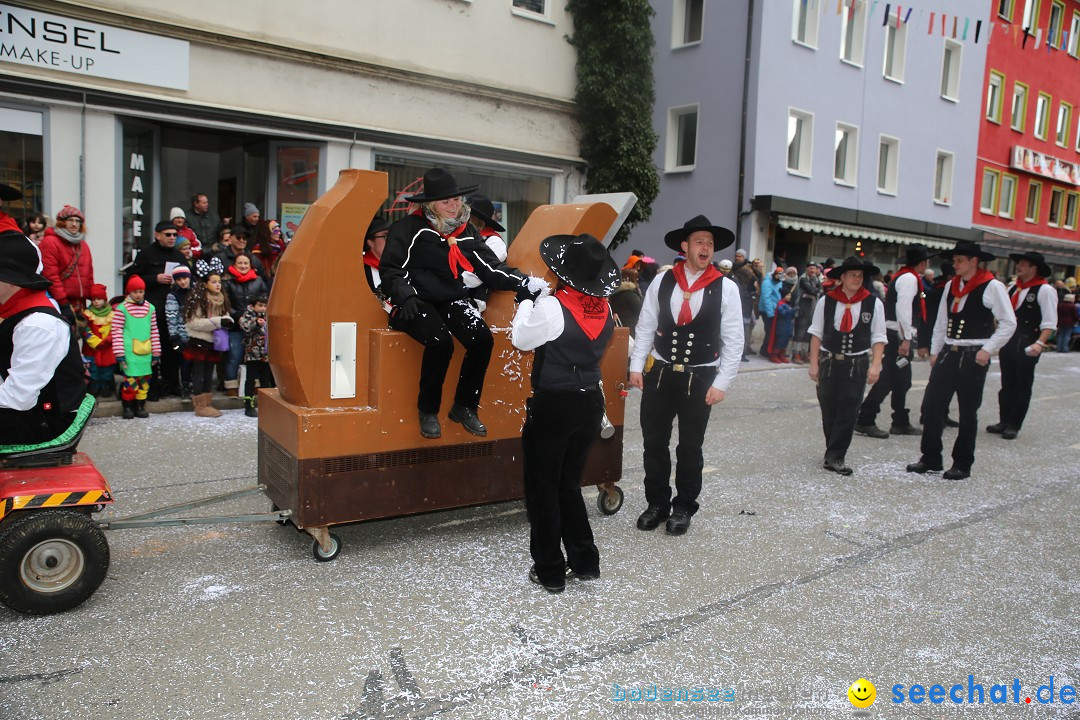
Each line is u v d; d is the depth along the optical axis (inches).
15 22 305.3
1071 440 319.3
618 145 487.8
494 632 135.5
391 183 424.2
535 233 188.1
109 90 327.3
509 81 458.6
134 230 354.3
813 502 217.8
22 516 134.0
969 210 854.5
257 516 157.4
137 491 203.3
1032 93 927.7
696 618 143.5
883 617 146.9
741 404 366.3
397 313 156.6
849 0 577.6
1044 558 180.5
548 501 150.3
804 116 652.1
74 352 143.3
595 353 148.6
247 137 406.6
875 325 245.3
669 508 195.0
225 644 128.1
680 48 654.5
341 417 158.2
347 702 113.0
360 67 398.9
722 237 180.2
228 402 306.2
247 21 363.9
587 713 112.6
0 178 312.3
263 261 342.3
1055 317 303.9
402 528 186.1
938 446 253.4
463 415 167.6
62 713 108.1
